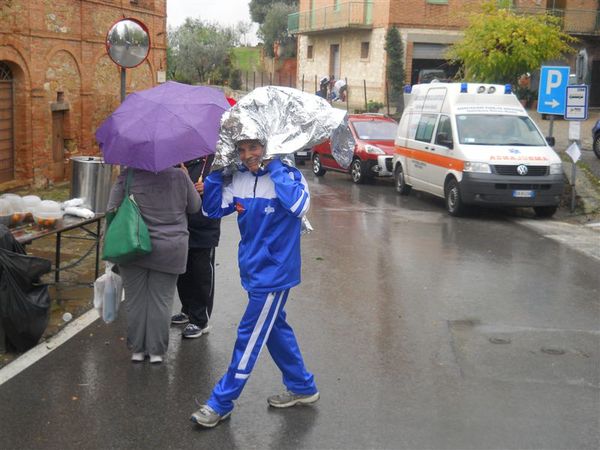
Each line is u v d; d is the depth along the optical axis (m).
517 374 5.94
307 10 45.78
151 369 5.92
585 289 8.75
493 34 20.97
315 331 6.94
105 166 8.38
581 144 21.95
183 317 7.11
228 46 51.72
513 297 8.32
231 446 4.64
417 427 4.94
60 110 16.61
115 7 18.50
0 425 4.88
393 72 34.91
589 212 14.26
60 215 7.13
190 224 6.38
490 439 4.78
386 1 34.94
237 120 4.75
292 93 4.93
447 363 6.17
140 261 5.78
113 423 4.94
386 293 8.37
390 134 19.89
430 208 15.32
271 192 4.80
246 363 4.88
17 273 6.00
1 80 14.68
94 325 6.98
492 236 12.16
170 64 47.12
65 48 16.39
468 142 14.30
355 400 5.37
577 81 20.28
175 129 5.66
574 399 5.45
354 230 12.40
